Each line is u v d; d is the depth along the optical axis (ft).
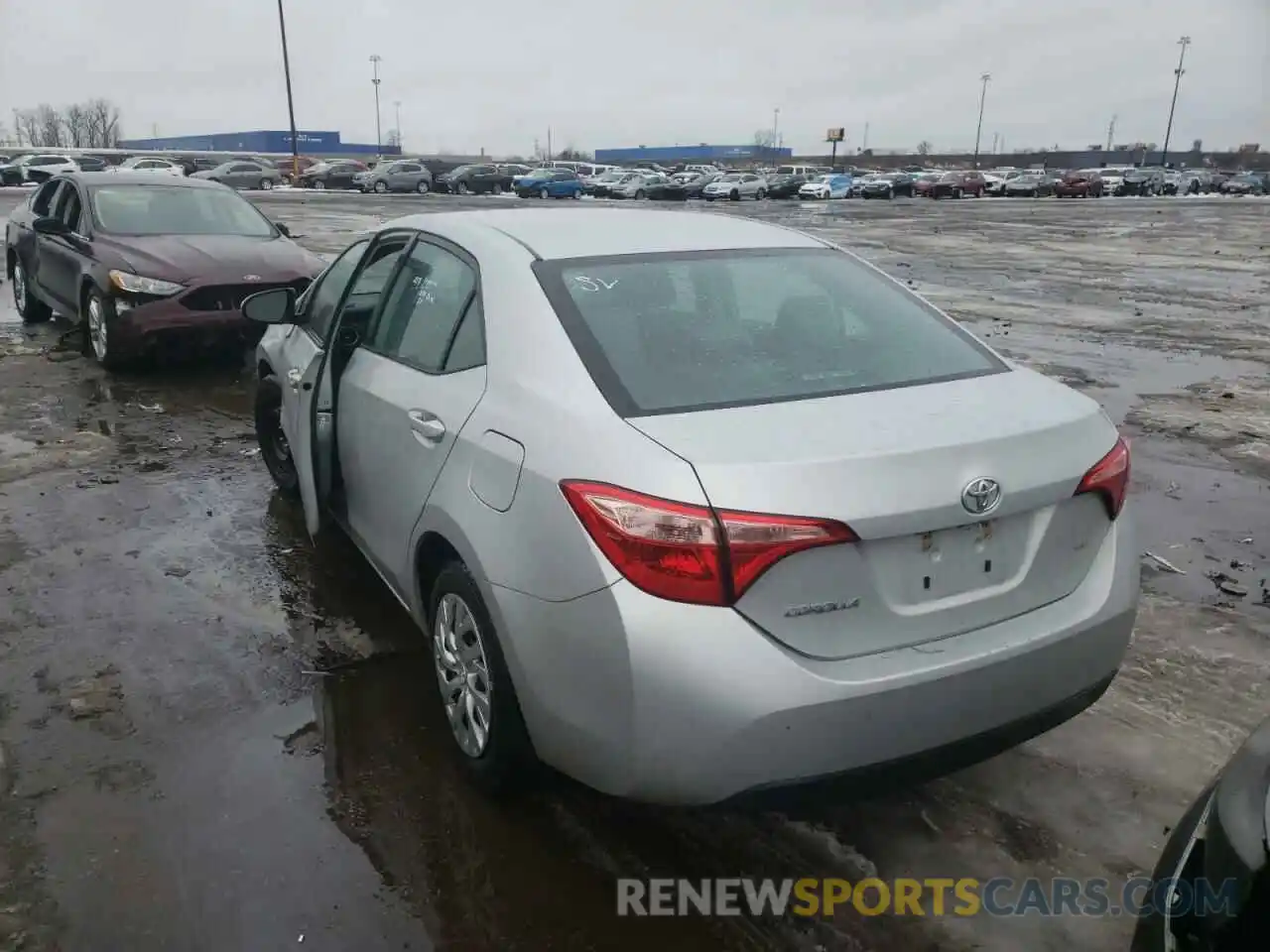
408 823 9.84
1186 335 36.19
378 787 10.36
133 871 9.11
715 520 7.45
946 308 42.52
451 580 9.86
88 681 12.23
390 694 12.09
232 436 22.35
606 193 165.78
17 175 157.48
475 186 167.32
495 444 9.20
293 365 15.66
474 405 9.80
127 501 18.28
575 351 9.27
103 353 27.73
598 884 9.12
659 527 7.54
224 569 15.42
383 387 11.71
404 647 13.19
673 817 10.01
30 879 8.98
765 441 7.93
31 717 11.48
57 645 13.08
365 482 12.25
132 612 14.01
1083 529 8.93
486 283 10.58
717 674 7.47
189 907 8.70
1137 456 21.42
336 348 13.03
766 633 7.59
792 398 8.92
